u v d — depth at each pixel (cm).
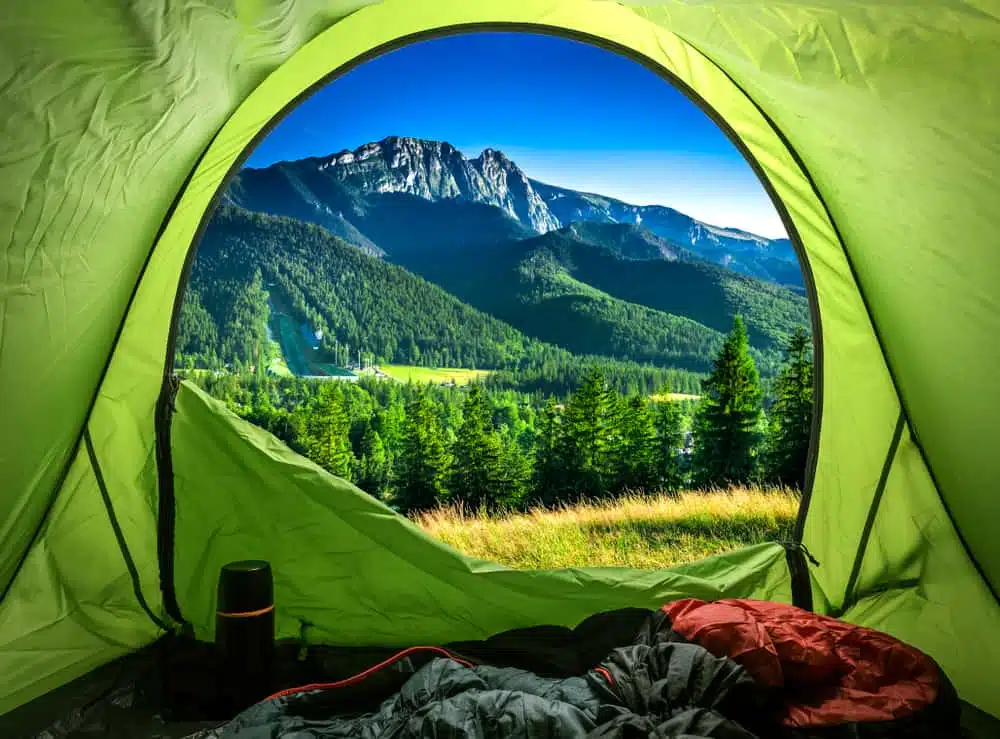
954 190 196
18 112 169
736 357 3216
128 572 271
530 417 4866
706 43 224
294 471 269
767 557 283
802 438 2938
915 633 261
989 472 239
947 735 195
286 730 199
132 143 210
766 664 202
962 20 157
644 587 262
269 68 244
